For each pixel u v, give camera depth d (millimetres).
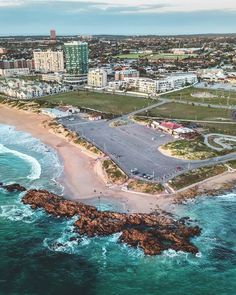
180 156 166625
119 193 139125
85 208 126812
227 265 100875
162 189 139125
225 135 194125
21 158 182375
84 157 177000
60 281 96562
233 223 119625
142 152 174250
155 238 109812
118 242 110000
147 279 96500
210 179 148250
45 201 133500
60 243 111125
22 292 93188
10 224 121938
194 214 124688
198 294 91562
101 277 97562
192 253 104688
